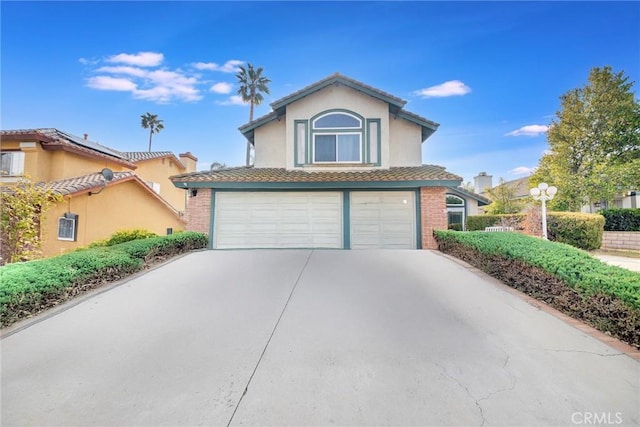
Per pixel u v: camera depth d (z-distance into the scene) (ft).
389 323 16.43
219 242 43.29
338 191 43.55
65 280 19.54
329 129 46.57
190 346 14.12
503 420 9.55
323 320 16.83
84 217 48.01
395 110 47.29
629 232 52.01
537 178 72.28
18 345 14.29
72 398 10.68
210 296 20.67
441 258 31.71
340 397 10.58
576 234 48.49
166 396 10.73
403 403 10.27
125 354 13.48
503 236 27.55
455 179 40.98
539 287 19.77
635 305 13.66
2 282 16.87
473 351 13.55
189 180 42.29
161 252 30.89
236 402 10.39
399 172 44.09
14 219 31.63
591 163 68.28
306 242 43.24
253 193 43.83
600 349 13.66
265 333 15.33
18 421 9.64
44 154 50.93
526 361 12.74
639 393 10.77
